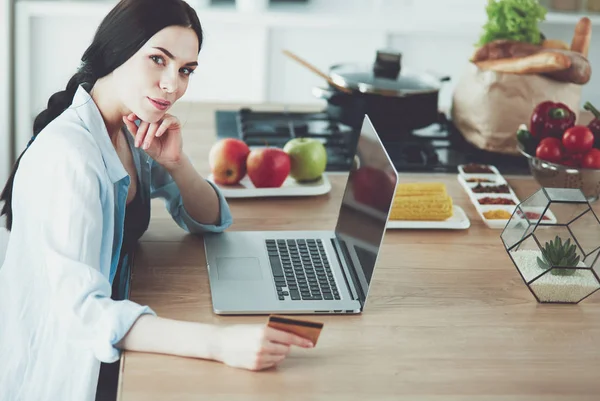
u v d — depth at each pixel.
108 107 1.64
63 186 1.49
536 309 1.63
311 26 3.65
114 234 1.67
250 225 1.91
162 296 1.59
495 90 2.36
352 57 3.74
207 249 1.77
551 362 1.45
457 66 3.82
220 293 1.60
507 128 2.37
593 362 1.46
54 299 1.44
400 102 2.39
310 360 1.41
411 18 3.70
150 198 1.87
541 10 2.41
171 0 1.53
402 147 2.45
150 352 1.41
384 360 1.43
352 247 1.71
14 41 3.48
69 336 1.42
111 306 1.42
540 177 2.10
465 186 2.17
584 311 1.64
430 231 1.95
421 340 1.50
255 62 3.70
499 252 1.86
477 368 1.42
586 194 2.07
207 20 3.59
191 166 1.84
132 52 1.53
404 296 1.65
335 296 1.60
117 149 1.74
